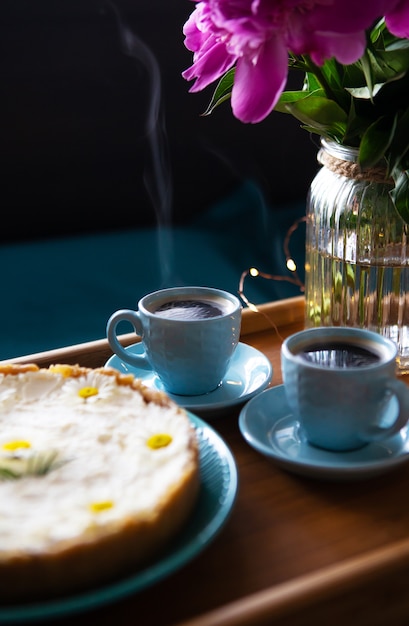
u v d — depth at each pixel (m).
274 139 2.19
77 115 1.98
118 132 2.04
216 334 0.85
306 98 0.88
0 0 1.82
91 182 2.05
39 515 0.68
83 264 1.83
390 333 0.93
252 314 1.04
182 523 0.70
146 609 0.68
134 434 0.76
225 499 0.72
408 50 0.83
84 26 1.92
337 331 0.82
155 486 0.70
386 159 0.88
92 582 0.66
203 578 0.70
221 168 2.18
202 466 0.76
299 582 0.69
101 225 2.10
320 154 0.94
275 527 0.75
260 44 0.78
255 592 0.69
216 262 1.88
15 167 1.95
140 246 1.96
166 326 0.85
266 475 0.80
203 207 2.21
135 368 0.93
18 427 0.77
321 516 0.76
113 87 2.00
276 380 0.94
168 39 2.02
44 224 2.02
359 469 0.76
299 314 1.06
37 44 1.89
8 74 1.88
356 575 0.69
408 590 0.71
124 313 0.88
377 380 0.77
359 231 0.91
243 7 0.75
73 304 1.63
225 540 0.74
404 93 0.87
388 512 0.76
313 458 0.80
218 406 0.85
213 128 2.13
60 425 0.77
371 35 0.90
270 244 2.01
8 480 0.71
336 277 0.93
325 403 0.77
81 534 0.66
